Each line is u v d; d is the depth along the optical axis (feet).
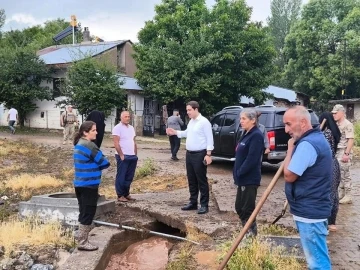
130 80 108.17
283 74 170.81
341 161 28.94
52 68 103.24
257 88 102.32
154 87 97.50
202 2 106.73
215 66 96.22
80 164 19.95
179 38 103.71
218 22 99.04
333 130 22.48
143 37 105.40
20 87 100.48
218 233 22.07
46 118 106.32
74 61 94.38
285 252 18.13
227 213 25.39
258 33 100.22
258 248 16.88
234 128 42.37
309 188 13.14
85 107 91.45
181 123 52.60
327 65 152.35
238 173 19.42
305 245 13.47
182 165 49.01
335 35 153.99
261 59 102.47
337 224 24.34
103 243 20.83
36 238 20.94
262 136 19.29
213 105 100.78
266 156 38.96
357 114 131.34
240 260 16.35
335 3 160.56
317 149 13.01
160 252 21.58
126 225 24.50
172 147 52.80
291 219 24.04
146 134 99.76
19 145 67.51
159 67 98.78
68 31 134.31
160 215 25.25
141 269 19.62
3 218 26.09
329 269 13.48
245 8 102.47
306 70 161.99
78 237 19.97
